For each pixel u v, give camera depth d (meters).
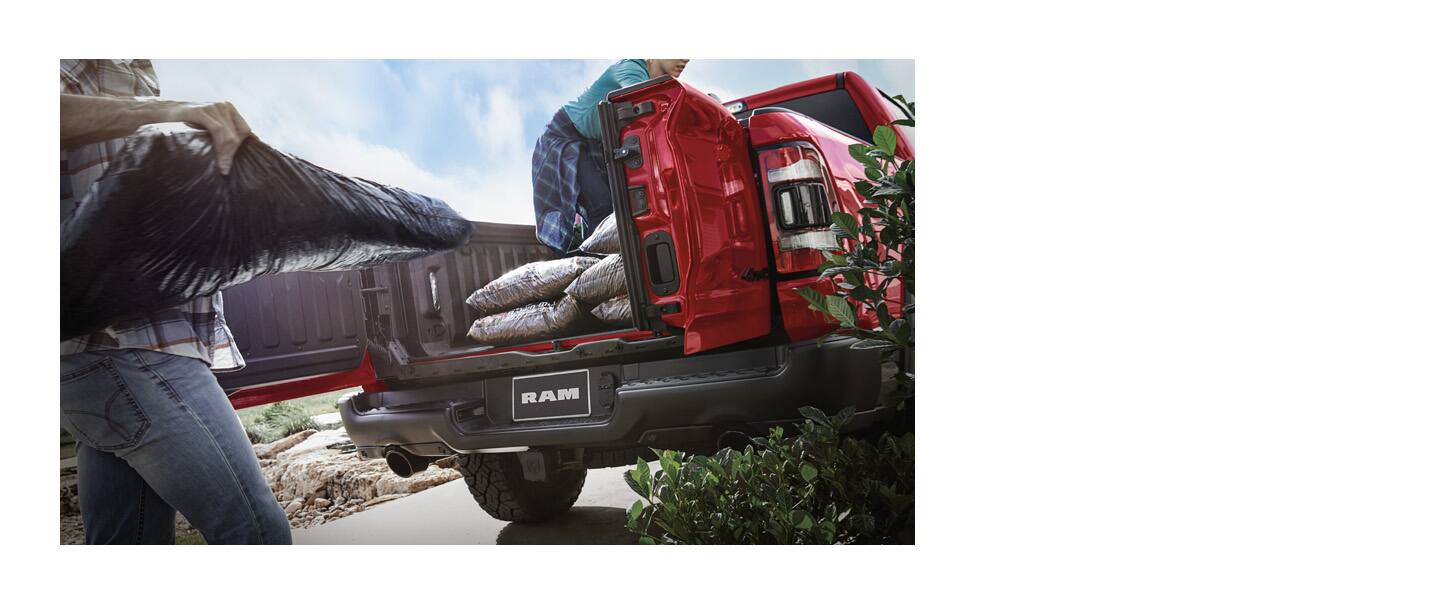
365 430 3.94
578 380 3.53
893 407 3.18
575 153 4.04
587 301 3.70
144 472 2.87
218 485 2.89
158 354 2.91
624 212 3.11
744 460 2.82
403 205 3.68
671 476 2.84
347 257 3.51
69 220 3.01
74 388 2.88
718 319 3.06
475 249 3.96
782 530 2.76
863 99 3.78
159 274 3.00
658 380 3.31
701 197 3.04
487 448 3.64
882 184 2.86
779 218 3.09
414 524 4.01
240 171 3.23
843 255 2.85
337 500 4.09
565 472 4.11
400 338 3.94
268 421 4.00
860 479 2.91
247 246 3.21
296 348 4.00
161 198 3.06
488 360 3.71
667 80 3.02
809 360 3.02
